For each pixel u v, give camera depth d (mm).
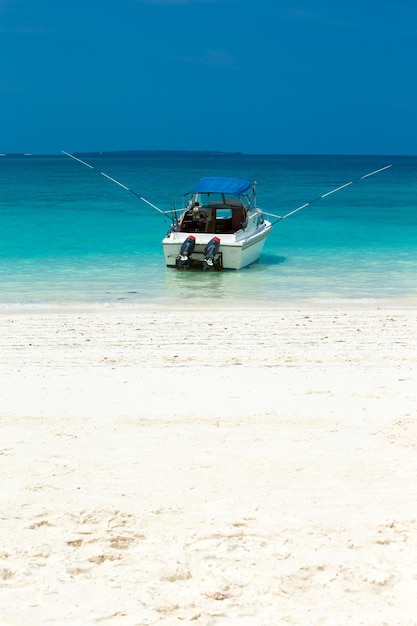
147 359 9438
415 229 27719
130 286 16281
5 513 4520
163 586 3678
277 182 66562
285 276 17719
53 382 8062
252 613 3426
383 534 4250
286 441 5934
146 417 6598
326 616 3395
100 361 9297
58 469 5281
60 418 6555
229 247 18234
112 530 4301
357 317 12586
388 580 3709
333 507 4648
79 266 19000
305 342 10562
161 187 54312
